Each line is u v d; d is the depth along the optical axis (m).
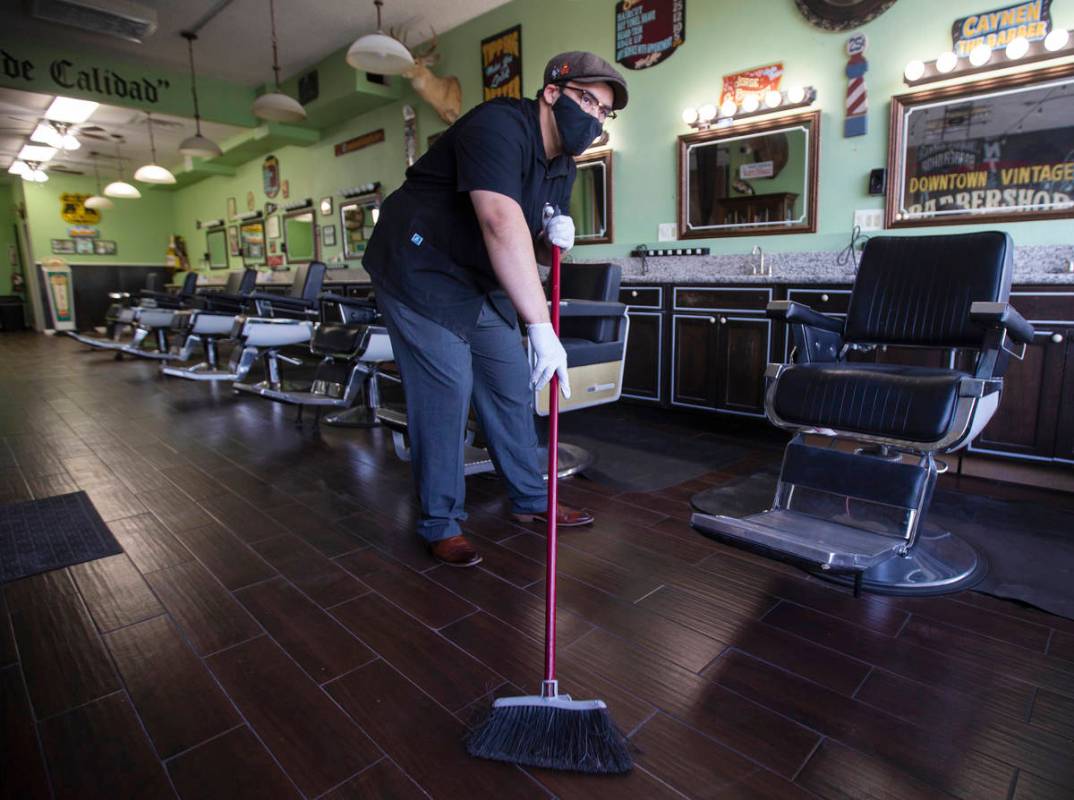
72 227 11.85
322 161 7.54
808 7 3.42
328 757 1.10
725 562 1.88
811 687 1.28
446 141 1.67
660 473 2.73
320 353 3.56
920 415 1.63
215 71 6.79
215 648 1.45
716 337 3.59
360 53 4.37
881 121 3.27
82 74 6.21
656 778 1.04
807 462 1.88
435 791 1.02
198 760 1.10
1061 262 2.78
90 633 1.52
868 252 2.24
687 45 4.00
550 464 1.24
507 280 1.45
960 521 2.17
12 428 3.77
